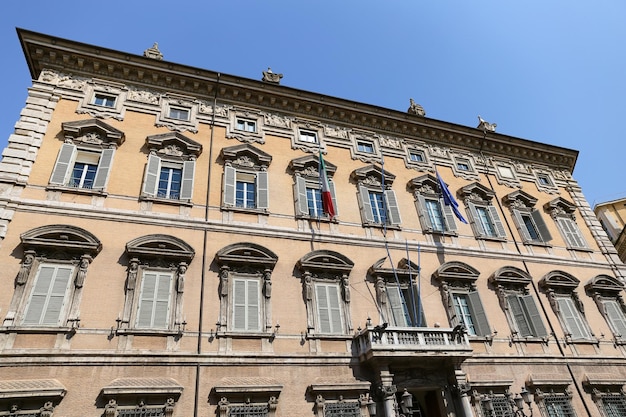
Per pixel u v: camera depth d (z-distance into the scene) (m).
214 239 18.66
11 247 15.48
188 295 16.80
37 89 19.98
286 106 25.23
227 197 20.22
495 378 19.44
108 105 21.41
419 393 19.48
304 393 16.25
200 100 23.38
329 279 19.50
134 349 14.99
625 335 23.89
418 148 27.62
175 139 20.91
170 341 15.65
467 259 23.25
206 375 15.38
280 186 21.89
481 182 27.97
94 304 15.41
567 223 28.55
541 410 19.53
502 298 22.42
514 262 24.39
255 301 17.69
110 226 17.36
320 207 22.16
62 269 15.70
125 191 18.72
